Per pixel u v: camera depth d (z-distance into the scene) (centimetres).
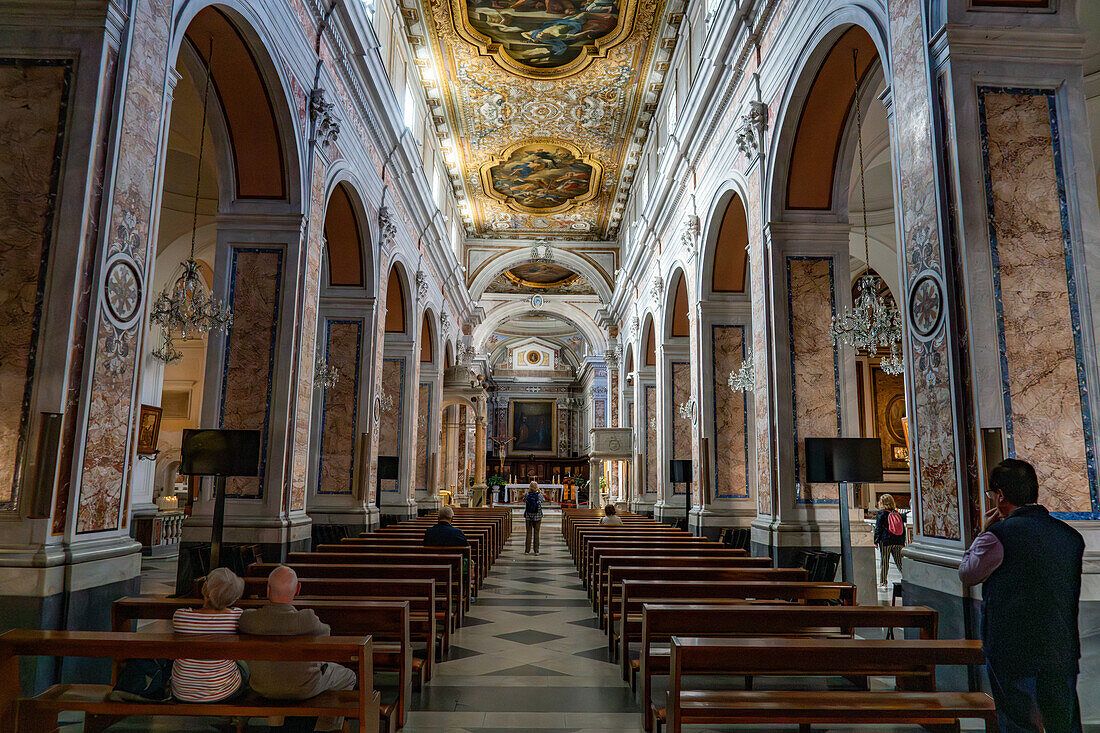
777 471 835
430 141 1697
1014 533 291
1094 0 819
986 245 475
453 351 2291
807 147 848
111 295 477
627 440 2023
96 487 466
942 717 333
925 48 515
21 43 471
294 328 838
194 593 612
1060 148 490
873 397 2091
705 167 1204
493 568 1179
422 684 486
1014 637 284
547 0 1252
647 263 1811
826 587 529
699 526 1126
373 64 1069
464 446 2762
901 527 966
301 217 854
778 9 853
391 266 1352
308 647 319
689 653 341
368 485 1183
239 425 820
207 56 762
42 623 415
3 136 462
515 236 2417
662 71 1471
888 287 1551
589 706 450
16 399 439
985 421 456
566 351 4447
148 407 1098
